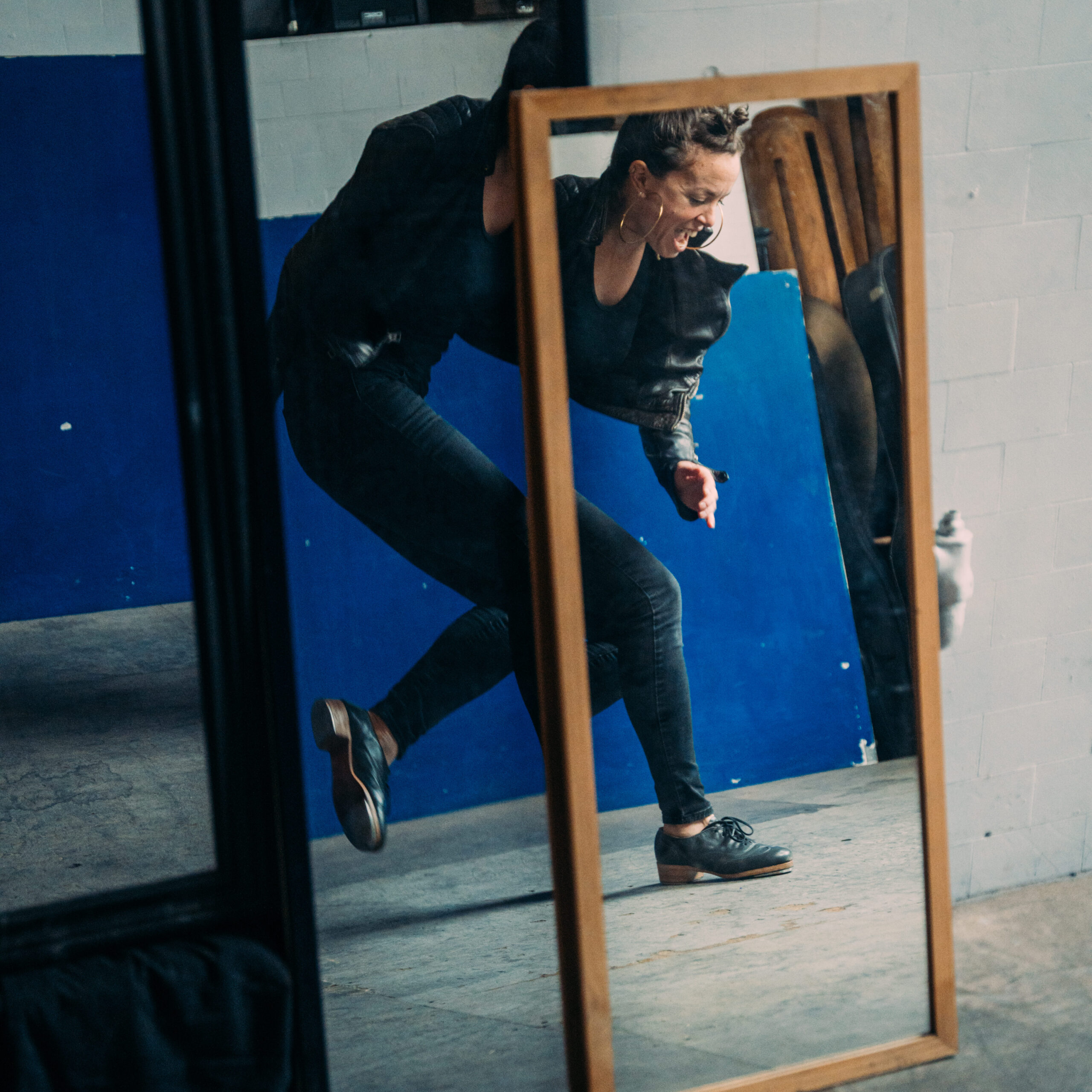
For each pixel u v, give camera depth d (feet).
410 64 7.14
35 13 14.33
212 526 5.92
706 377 7.14
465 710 8.01
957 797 8.54
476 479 7.68
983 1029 7.33
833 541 7.44
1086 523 8.48
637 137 6.66
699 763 7.34
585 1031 6.68
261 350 5.88
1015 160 7.82
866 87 6.79
